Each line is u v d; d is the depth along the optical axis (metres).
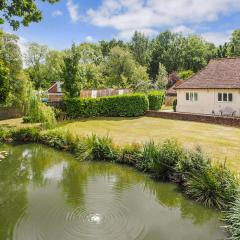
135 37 99.88
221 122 27.03
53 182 14.12
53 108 30.14
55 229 9.50
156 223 9.87
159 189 12.91
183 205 11.27
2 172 15.96
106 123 28.88
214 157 15.62
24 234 9.23
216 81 32.25
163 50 97.69
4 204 11.53
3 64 28.12
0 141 22.91
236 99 30.11
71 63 32.06
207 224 9.80
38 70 79.12
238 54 83.69
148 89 49.44
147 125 27.42
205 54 93.31
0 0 18.34
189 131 23.92
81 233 9.24
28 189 13.19
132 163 16.05
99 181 14.12
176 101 37.59
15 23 19.06
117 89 44.78
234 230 8.67
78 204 11.34
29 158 18.70
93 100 32.78
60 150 20.22
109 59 73.88
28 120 30.23
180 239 8.87
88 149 17.84
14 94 31.47
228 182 10.74
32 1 18.95
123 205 11.24
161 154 14.21
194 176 11.77
